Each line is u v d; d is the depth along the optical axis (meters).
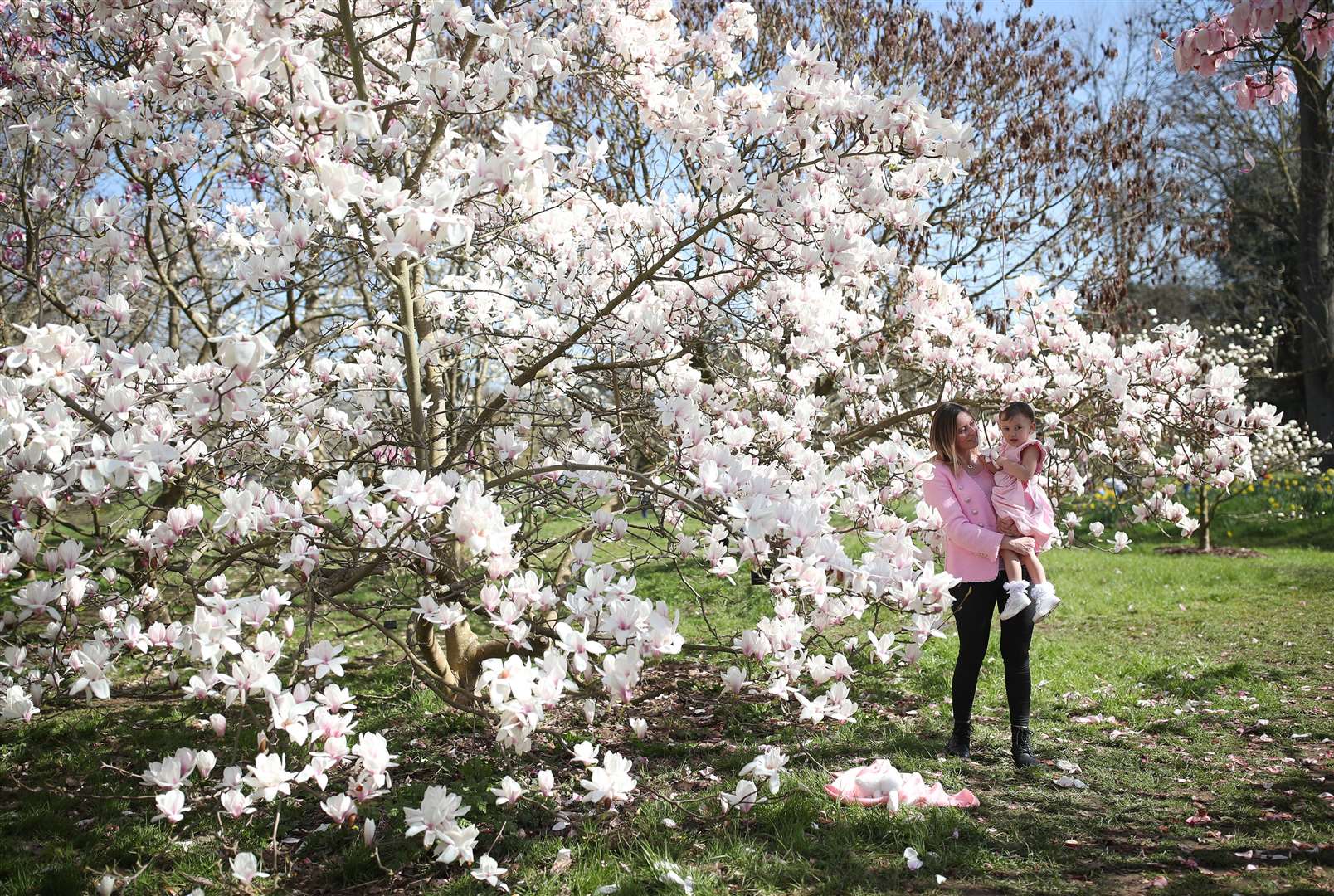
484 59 4.92
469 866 2.94
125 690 5.25
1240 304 21.42
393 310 5.59
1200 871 2.91
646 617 2.67
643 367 4.46
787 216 3.90
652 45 4.36
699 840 3.17
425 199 2.69
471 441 4.72
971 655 4.00
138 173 5.25
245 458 3.87
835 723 4.55
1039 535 3.88
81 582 2.80
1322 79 17.25
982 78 10.28
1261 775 3.83
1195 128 19.17
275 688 2.51
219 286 6.55
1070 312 4.90
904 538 3.29
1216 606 7.67
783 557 3.02
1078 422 5.02
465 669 4.90
